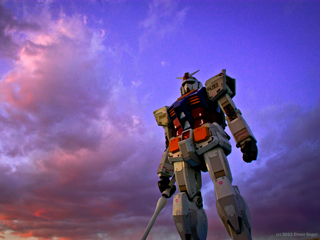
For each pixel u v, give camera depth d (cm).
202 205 754
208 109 793
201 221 718
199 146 718
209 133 713
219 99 743
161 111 909
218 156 686
